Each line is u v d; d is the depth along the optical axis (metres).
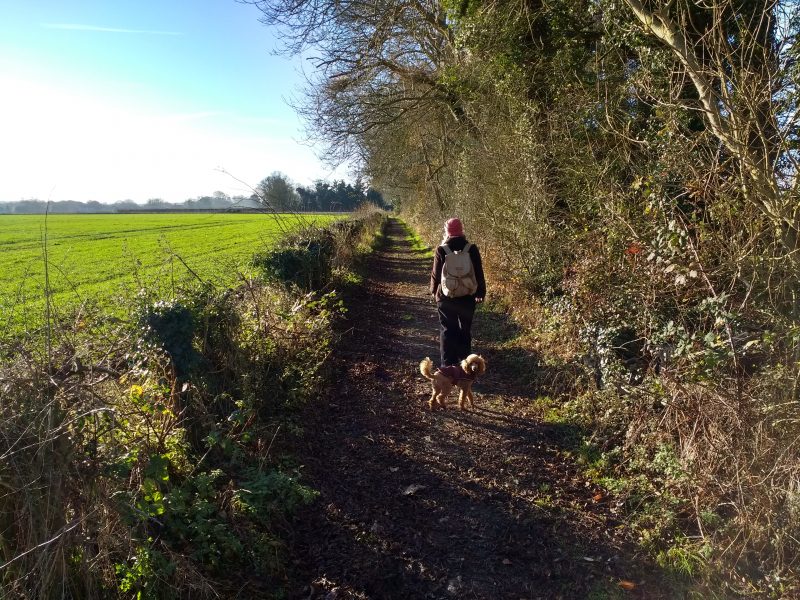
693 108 4.52
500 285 10.96
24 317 5.45
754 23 6.15
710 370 3.62
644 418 4.52
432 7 15.73
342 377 7.02
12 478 2.60
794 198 3.85
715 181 4.46
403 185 32.75
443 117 19.56
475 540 3.78
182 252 24.33
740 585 3.12
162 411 3.65
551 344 7.04
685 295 4.57
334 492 4.33
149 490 3.14
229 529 3.47
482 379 6.96
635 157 6.66
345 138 18.33
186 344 4.34
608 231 6.04
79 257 22.67
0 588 2.45
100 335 4.16
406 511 4.11
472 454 4.98
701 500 3.67
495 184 11.08
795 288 3.91
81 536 2.70
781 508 3.23
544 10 9.77
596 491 4.30
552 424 5.47
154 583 2.84
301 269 9.13
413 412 5.98
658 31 5.76
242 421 4.26
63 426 2.84
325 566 3.51
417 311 11.66
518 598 3.25
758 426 3.39
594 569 3.44
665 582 3.27
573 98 8.36
